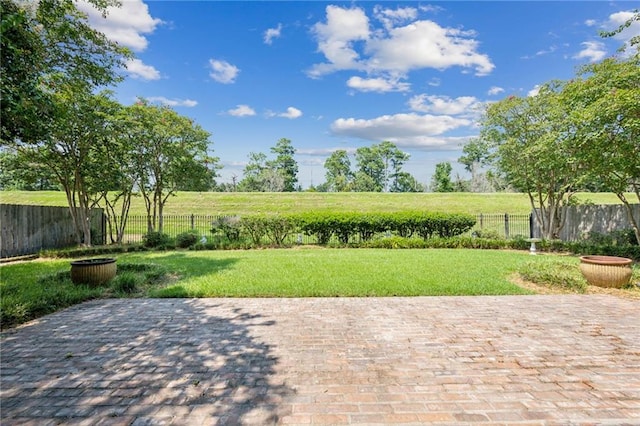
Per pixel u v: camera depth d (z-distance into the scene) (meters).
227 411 2.21
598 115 6.88
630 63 7.38
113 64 8.05
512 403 2.31
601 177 8.98
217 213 21.19
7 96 4.32
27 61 5.21
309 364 2.94
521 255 9.38
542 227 11.98
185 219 18.62
